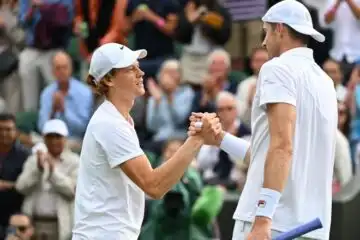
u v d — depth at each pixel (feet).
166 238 79.41
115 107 50.75
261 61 100.73
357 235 86.69
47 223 90.27
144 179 49.73
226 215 89.20
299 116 48.91
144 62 112.27
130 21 113.09
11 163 93.25
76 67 119.55
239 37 118.01
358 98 98.53
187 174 80.02
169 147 87.20
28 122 109.29
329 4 106.52
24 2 116.06
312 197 49.29
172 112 103.71
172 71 104.17
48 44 115.65
